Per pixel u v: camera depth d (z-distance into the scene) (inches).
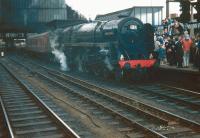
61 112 485.7
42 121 437.4
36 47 1692.9
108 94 608.1
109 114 458.3
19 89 714.8
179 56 727.1
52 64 1408.7
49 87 730.8
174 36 794.2
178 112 465.4
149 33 772.6
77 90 669.9
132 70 758.5
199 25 789.9
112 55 751.7
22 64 1382.9
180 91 601.6
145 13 1311.5
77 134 363.9
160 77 768.3
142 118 431.5
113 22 788.0
